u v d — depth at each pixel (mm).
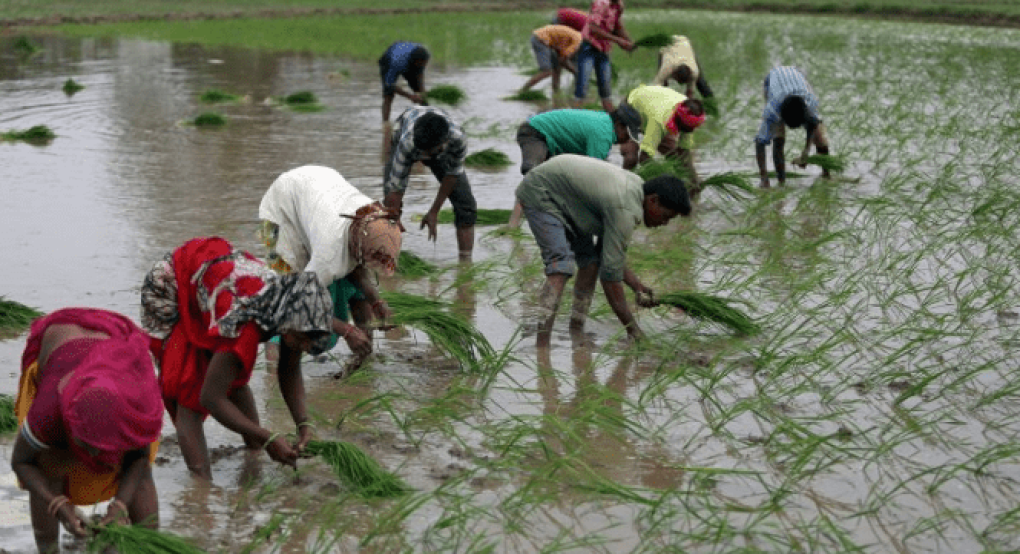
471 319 7480
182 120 15109
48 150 12992
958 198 10516
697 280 8211
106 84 18938
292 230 6324
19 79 19422
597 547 4551
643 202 6785
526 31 29750
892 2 37000
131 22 31344
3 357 6566
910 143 13430
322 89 18812
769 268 8312
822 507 4895
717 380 6191
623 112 8703
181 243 8977
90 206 10211
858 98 17016
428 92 17312
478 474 5215
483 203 10805
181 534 4656
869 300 7695
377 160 12578
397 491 5004
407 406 6035
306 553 4523
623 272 6930
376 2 37375
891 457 5371
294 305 4785
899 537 4637
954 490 5043
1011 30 30531
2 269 8203
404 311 7004
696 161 12805
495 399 6141
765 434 5652
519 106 17125
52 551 4406
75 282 7918
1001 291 7750
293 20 32656
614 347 6961
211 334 4797
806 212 10195
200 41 26609
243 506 4918
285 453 5027
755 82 19250
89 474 4340
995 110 15523
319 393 6211
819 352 6496
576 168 6852
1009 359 6609
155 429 4188
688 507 4855
